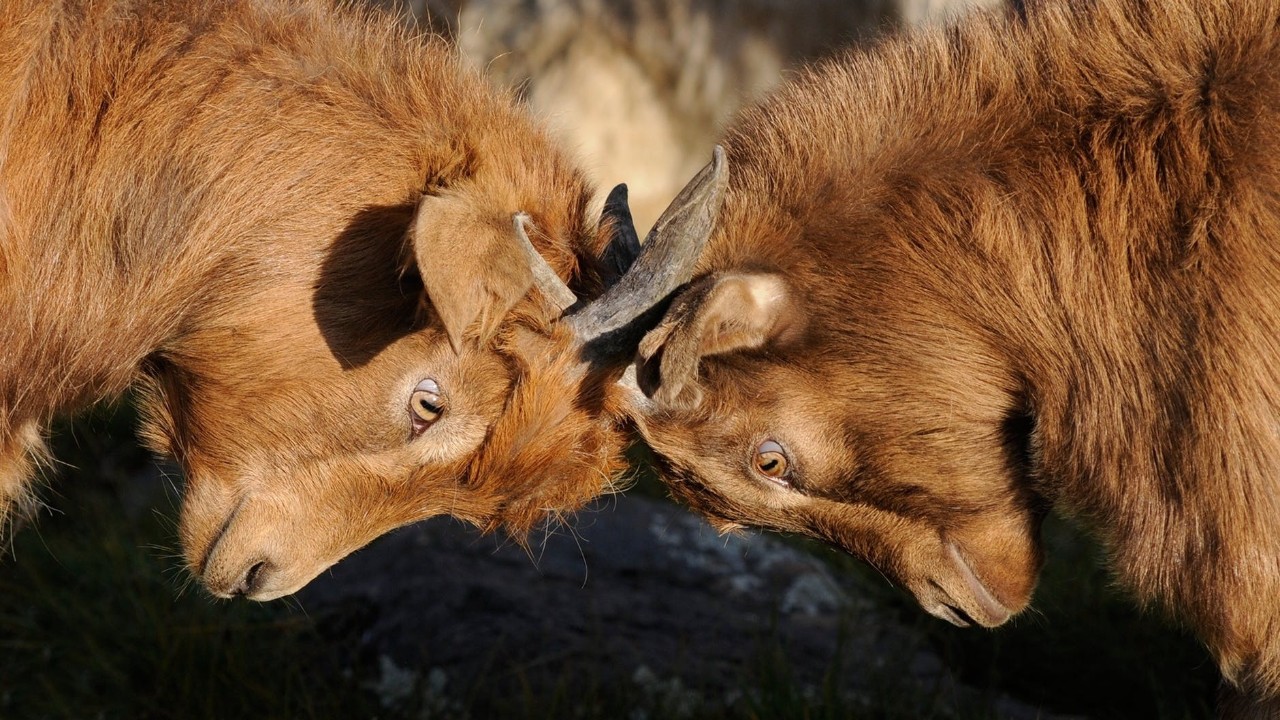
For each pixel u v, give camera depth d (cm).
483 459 1023
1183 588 973
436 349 998
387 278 986
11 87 959
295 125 988
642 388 942
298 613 1464
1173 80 956
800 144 1049
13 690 1405
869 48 1106
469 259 877
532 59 2380
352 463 1034
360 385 1008
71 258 992
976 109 1016
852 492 1081
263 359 1004
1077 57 996
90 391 1061
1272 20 939
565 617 1416
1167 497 957
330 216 984
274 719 1320
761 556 1575
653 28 2520
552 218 1016
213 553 1052
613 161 2534
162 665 1387
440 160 997
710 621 1438
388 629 1423
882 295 1007
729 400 1050
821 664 1381
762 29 2519
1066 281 966
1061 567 1509
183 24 991
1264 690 992
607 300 979
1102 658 1425
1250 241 903
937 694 1317
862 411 1038
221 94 984
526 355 994
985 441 1038
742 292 970
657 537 1579
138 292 998
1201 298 916
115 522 1634
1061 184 972
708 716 1287
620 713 1295
